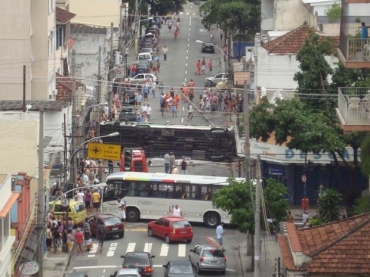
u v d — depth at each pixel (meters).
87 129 112.25
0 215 58.66
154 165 110.19
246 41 155.62
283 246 53.78
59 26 117.38
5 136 80.81
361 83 79.69
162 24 188.00
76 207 87.62
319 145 81.94
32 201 78.00
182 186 93.25
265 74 103.81
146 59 154.25
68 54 128.50
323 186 93.81
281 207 78.75
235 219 78.31
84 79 123.00
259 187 67.69
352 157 91.31
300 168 94.69
